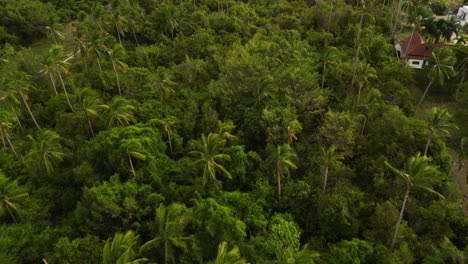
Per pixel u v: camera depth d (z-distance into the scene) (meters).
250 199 37.12
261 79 45.50
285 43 59.88
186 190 37.91
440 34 65.69
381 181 39.47
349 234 36.28
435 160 42.03
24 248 32.62
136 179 38.34
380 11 80.94
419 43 66.56
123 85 57.66
